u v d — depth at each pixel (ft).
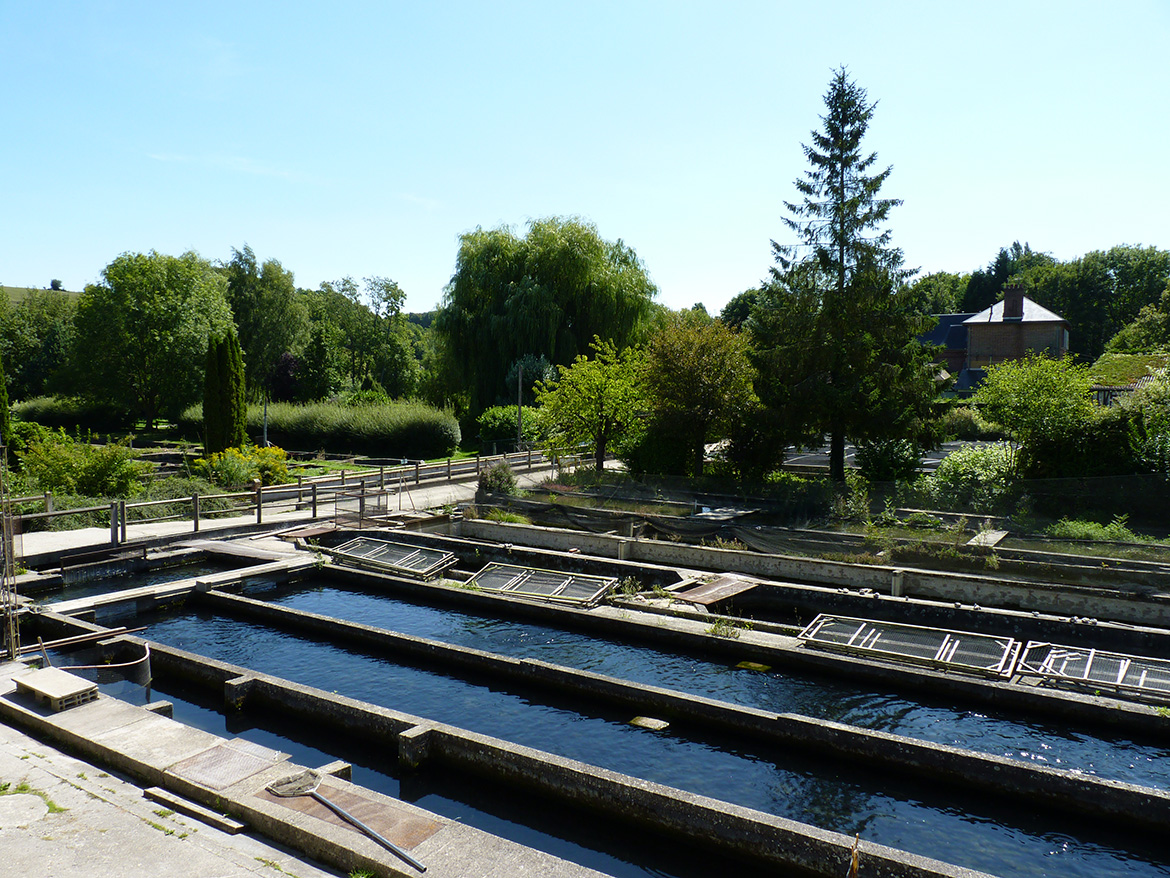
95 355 176.35
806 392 76.43
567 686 33.40
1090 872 21.94
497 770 25.18
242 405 96.68
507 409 132.36
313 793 20.44
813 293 80.43
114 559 52.26
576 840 22.94
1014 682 34.06
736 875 20.77
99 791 20.83
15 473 74.08
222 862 17.60
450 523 70.79
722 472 84.69
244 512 71.10
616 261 151.23
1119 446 66.85
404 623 46.19
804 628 40.70
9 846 17.75
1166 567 47.01
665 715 31.09
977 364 197.47
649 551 59.31
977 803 25.16
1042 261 336.90
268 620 44.32
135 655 35.63
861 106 81.10
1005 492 62.75
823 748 27.73
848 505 62.80
